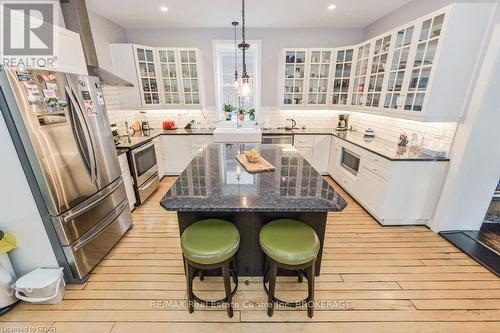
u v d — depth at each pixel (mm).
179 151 4180
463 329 1500
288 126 4566
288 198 1433
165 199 1414
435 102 2240
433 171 2445
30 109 1466
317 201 1395
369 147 2887
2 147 1472
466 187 2363
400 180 2486
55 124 1640
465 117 2219
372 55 3221
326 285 1840
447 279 1902
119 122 3754
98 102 2137
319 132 4105
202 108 4164
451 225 2510
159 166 3965
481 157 2260
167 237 2496
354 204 3199
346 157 3502
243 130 4121
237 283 1755
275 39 4117
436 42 2162
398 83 2730
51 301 1693
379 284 1850
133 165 3014
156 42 4059
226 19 3521
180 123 4578
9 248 1588
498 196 2816
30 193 1593
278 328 1517
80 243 1837
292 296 1744
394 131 3252
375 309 1641
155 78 3938
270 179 1752
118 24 3725
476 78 2113
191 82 4094
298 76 4086
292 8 3088
